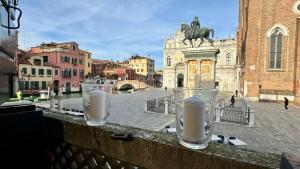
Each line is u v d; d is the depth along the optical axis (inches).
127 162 54.6
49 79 1577.3
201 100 45.6
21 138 69.7
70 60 1804.9
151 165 50.1
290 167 30.5
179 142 48.7
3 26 77.0
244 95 1016.9
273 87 943.0
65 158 71.5
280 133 398.6
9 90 94.2
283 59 924.6
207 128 46.3
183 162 45.0
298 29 897.5
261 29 972.6
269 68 954.7
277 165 35.9
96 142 61.4
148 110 639.8
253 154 41.5
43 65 1531.7
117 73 2630.4
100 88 66.6
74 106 679.7
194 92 48.8
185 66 752.3
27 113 71.2
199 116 44.6
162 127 424.5
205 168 41.9
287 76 915.4
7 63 88.0
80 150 66.9
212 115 47.6
